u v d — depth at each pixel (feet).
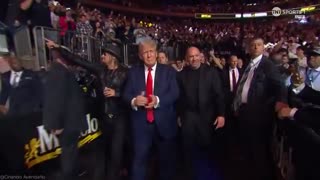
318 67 14.38
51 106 10.66
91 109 13.93
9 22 17.87
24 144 10.53
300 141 9.91
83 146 13.20
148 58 12.72
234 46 37.19
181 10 160.45
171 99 12.66
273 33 70.64
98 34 33.68
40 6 20.48
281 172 12.98
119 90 13.93
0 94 10.53
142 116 12.57
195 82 14.34
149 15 136.87
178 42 51.65
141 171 12.70
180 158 15.43
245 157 15.58
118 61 14.70
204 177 14.46
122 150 13.97
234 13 151.53
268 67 13.09
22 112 10.62
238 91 13.99
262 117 13.05
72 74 11.53
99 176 13.79
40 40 18.95
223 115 14.52
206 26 134.00
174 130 12.93
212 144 17.22
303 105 10.44
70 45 22.74
